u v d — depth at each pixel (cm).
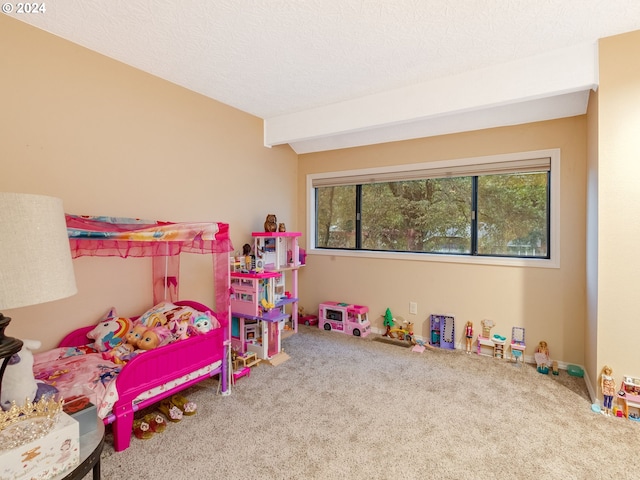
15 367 127
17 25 191
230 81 271
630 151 206
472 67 246
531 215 310
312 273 430
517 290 308
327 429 199
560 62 221
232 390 248
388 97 288
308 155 426
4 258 91
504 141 310
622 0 170
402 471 164
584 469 166
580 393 244
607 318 215
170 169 275
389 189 385
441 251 355
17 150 193
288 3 174
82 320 225
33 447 96
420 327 359
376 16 185
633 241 207
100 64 228
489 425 204
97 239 206
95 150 228
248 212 352
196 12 182
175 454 176
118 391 176
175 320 229
